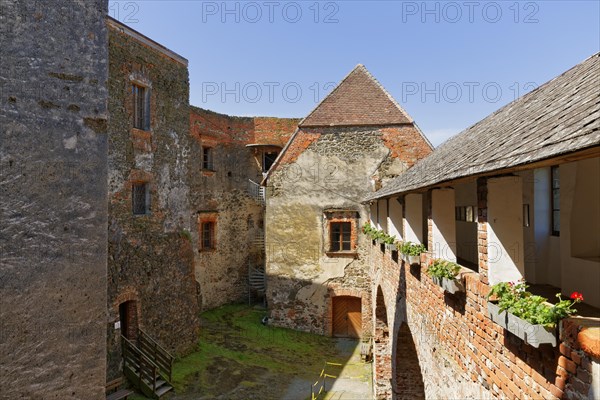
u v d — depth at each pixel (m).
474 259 8.51
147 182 13.60
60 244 2.87
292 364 15.13
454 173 4.39
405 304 8.45
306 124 18.67
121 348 11.86
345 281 18.22
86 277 3.00
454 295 5.09
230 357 15.06
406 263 8.27
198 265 20.22
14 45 2.71
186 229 15.46
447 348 5.40
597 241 4.20
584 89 3.70
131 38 12.98
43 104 2.82
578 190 4.25
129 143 12.81
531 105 5.15
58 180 2.88
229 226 22.23
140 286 12.87
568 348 2.76
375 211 14.25
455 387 5.07
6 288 2.62
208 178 20.98
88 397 2.98
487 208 4.07
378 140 18.20
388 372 12.78
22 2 2.75
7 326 2.62
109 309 11.55
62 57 2.93
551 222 5.33
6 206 2.64
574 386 2.70
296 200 18.69
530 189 5.47
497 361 3.86
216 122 21.64
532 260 5.48
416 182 6.85
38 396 2.74
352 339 18.17
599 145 2.19
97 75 3.12
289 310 18.66
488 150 4.19
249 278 22.36
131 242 12.65
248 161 23.14
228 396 12.05
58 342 2.84
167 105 14.61
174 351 14.17
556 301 4.45
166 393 11.78
